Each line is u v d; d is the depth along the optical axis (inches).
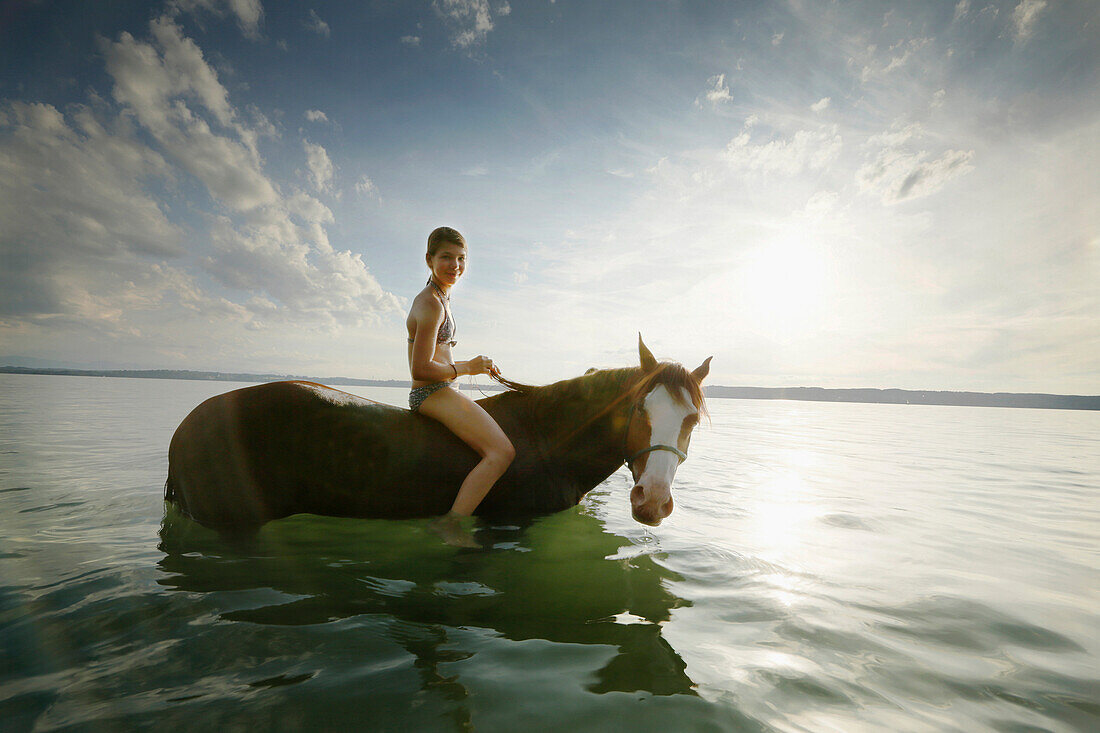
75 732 48.8
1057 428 823.1
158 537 111.0
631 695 57.9
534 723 52.4
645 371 121.3
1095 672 67.9
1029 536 142.3
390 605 80.0
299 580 88.9
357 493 108.0
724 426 668.1
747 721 53.9
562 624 75.7
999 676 66.1
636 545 117.0
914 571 107.9
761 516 153.8
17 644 65.2
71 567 92.3
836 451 371.9
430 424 114.3
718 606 84.9
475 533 118.7
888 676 64.9
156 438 294.7
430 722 52.0
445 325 116.0
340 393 116.5
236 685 57.4
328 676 59.7
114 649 64.5
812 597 90.5
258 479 105.4
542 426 127.2
